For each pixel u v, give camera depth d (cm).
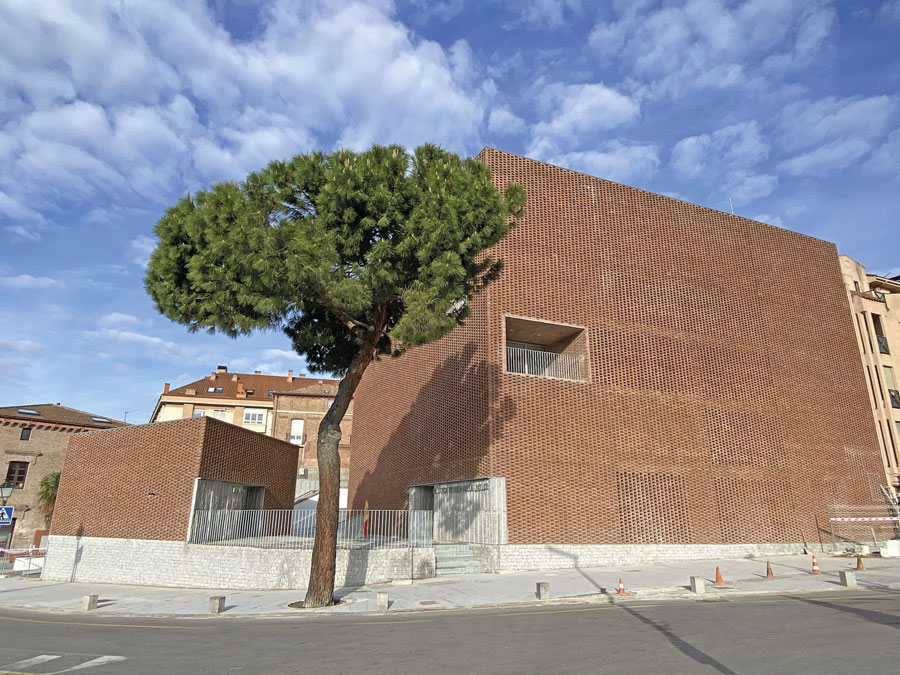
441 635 927
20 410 4291
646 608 1173
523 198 1467
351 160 1325
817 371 2731
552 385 2094
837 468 2622
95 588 1852
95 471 2206
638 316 2339
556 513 1972
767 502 2378
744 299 2623
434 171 1322
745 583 1562
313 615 1234
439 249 1271
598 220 2375
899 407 2988
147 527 1997
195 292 1362
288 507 2614
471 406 2073
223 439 2117
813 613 1048
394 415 2648
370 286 1254
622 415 2184
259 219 1199
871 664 673
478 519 1970
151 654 839
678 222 2564
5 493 2048
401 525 1997
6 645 934
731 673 645
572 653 762
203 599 1533
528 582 1627
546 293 2183
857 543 2531
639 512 2106
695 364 2398
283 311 1277
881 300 3156
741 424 2422
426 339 1288
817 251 2986
